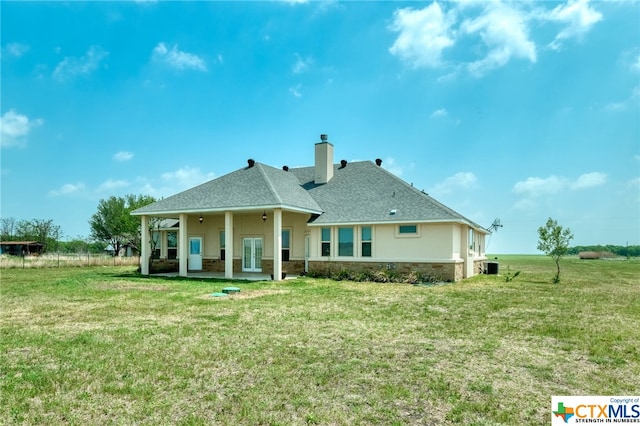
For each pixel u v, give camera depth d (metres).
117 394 4.84
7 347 6.90
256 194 20.41
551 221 20.62
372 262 19.92
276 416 4.24
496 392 4.94
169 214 22.70
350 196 22.53
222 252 24.84
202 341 7.27
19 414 4.29
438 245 18.78
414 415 4.29
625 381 5.38
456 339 7.52
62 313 10.20
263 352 6.58
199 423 4.05
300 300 12.39
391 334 7.89
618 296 13.88
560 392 4.96
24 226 46.09
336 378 5.40
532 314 10.16
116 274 23.52
